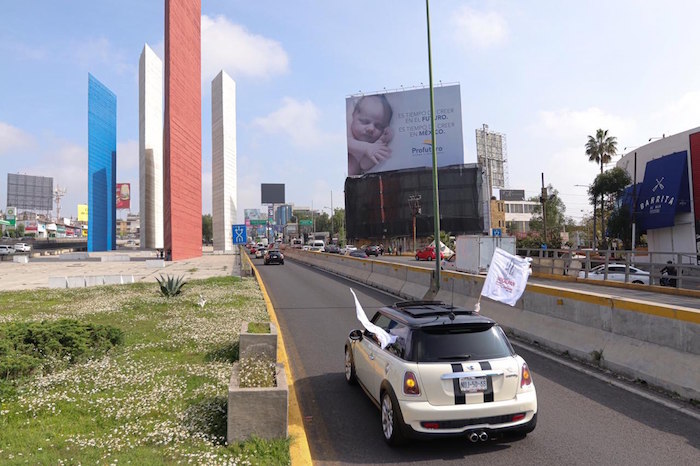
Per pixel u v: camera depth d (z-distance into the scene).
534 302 10.77
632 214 40.31
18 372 7.30
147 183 75.56
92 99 67.88
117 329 9.84
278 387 5.24
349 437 5.66
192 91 60.72
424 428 4.95
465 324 5.42
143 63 74.50
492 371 5.11
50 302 17.36
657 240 39.09
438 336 5.35
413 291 18.50
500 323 11.75
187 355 9.01
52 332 8.74
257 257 63.53
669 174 36.84
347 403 6.87
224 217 85.12
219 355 8.85
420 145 86.56
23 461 4.50
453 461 4.99
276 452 4.81
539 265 30.47
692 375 6.64
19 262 52.53
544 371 8.23
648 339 7.62
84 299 18.11
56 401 6.36
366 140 88.56
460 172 85.69
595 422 5.96
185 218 57.38
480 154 114.00
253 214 164.38
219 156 86.19
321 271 35.69
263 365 6.30
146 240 75.06
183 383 7.13
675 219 36.41
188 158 58.66
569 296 9.61
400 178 88.75
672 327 7.16
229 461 4.57
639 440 5.41
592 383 7.54
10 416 5.83
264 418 5.11
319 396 7.19
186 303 16.02
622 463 4.87
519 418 5.13
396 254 78.25
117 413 5.88
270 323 8.91
